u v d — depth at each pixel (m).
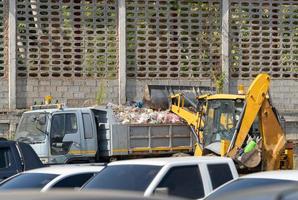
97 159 55.53
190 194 27.86
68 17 68.50
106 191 13.22
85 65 68.69
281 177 24.62
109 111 56.16
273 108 52.47
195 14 70.69
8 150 38.19
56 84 68.00
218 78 70.38
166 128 57.03
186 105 58.72
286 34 71.94
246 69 71.31
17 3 67.62
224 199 15.68
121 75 68.94
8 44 67.31
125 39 69.31
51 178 30.20
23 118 55.59
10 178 31.69
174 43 70.31
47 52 68.06
